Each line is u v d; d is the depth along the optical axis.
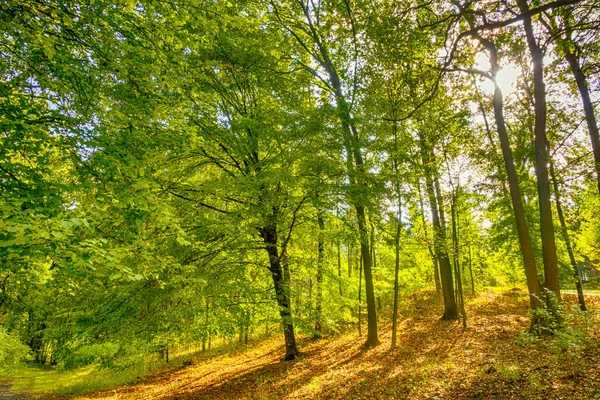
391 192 11.70
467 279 28.19
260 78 11.91
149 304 9.98
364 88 12.16
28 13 4.91
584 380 6.24
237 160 12.27
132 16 5.87
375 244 14.20
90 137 5.74
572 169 15.21
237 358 17.53
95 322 9.52
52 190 5.58
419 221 15.92
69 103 6.13
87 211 6.28
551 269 10.55
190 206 10.49
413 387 7.96
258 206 10.44
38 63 5.61
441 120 13.62
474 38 11.48
